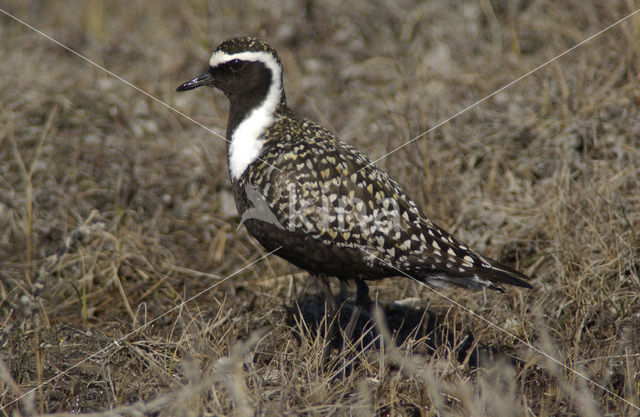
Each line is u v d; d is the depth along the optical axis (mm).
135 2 28250
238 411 10500
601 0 22547
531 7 23984
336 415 11289
